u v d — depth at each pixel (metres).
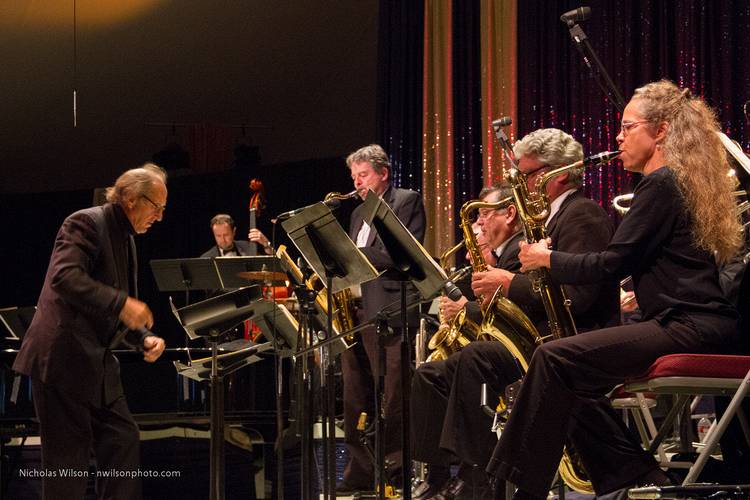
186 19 18.98
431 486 8.05
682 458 7.47
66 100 20.80
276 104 20.84
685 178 5.72
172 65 20.12
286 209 19.70
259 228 19.98
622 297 8.62
